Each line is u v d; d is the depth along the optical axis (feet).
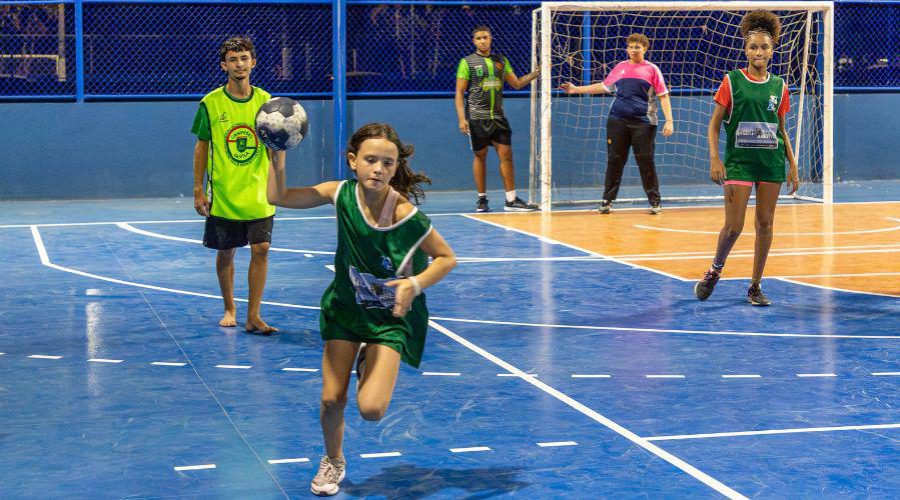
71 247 45.93
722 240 33.50
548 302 34.24
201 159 29.48
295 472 18.80
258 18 65.98
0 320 31.35
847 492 17.79
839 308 33.35
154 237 49.01
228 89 29.27
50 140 64.08
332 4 65.62
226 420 21.88
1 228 52.19
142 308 33.09
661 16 69.82
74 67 64.80
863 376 25.40
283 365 26.37
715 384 24.66
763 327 30.73
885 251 44.57
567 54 65.87
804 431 21.15
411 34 67.72
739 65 70.85
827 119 61.93
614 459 19.45
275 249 45.29
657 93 55.88
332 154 66.80
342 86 65.41
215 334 29.71
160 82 65.51
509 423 21.65
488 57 57.26
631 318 31.91
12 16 63.77
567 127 69.15
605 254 43.91
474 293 35.76
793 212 58.08
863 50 73.41
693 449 20.02
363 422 21.66
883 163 74.13
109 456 19.61
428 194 67.56
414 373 25.59
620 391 24.07
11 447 20.11
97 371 25.73
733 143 32.94
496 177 69.31
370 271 17.11
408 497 17.61
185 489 17.94
